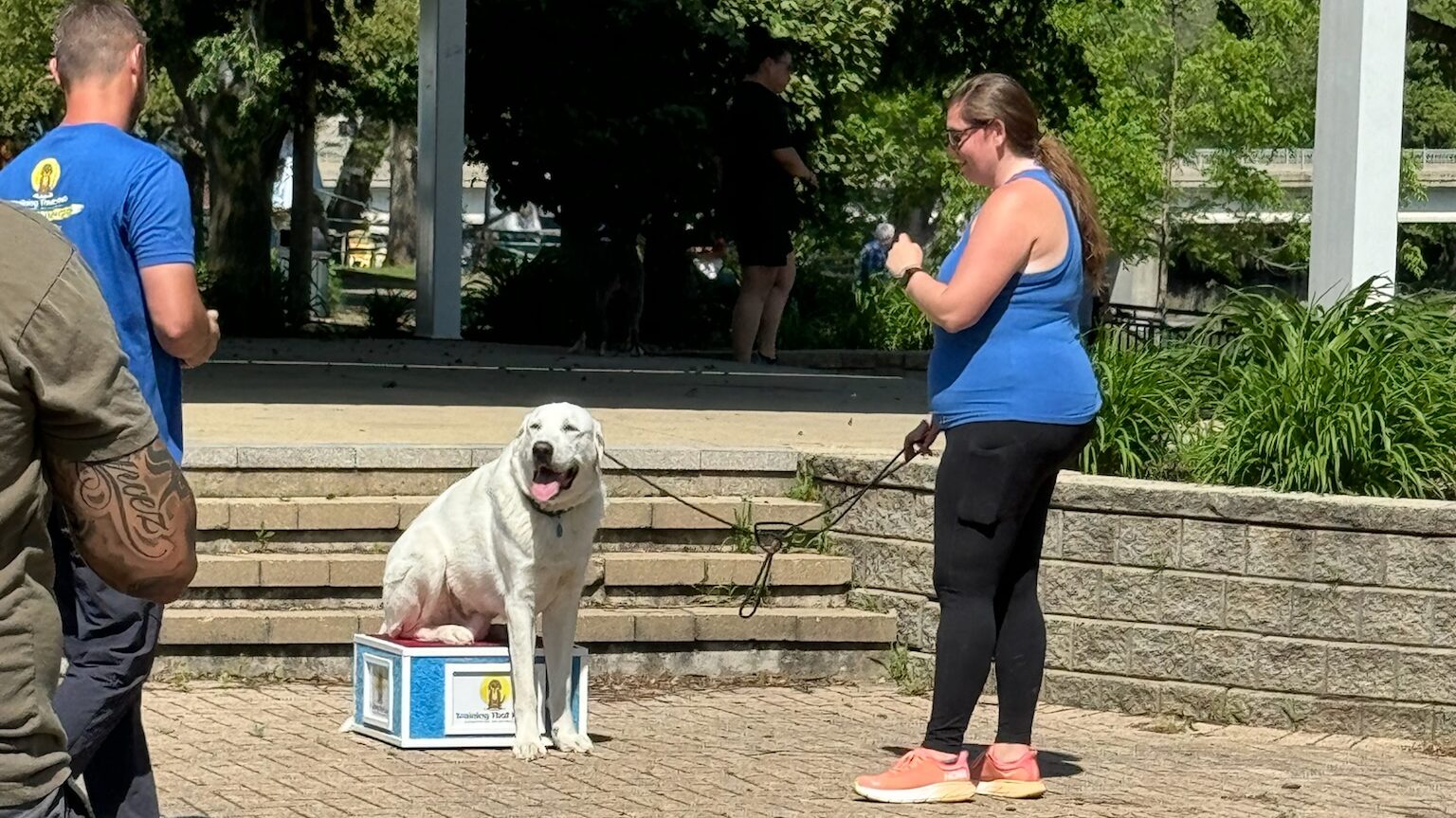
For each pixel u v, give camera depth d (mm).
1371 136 10953
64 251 2861
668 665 7555
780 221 14383
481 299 20516
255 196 27188
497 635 6598
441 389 11742
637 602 7695
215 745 6191
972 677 5672
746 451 8188
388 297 21953
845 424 10047
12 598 2807
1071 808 5703
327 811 5379
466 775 5895
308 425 9102
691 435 9164
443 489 7949
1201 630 7395
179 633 7066
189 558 3049
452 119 17766
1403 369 7977
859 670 7770
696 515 7930
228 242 27109
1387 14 10906
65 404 2820
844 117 23359
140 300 4484
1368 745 7086
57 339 2809
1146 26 35406
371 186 67938
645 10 17578
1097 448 8117
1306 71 38250
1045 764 6395
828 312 23094
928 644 7707
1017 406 5523
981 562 5637
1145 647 7469
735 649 7629
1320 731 7246
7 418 2773
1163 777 6246
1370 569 7172
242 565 7285
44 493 2854
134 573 2988
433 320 18172
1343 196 11062
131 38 4629
